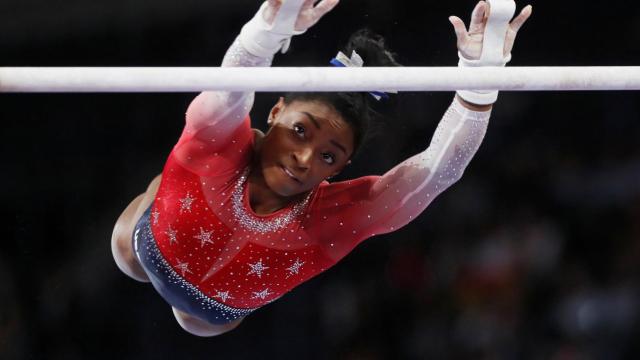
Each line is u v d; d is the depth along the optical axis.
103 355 14.44
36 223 14.75
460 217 15.60
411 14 14.75
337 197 7.30
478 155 16.05
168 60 15.10
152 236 7.25
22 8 14.95
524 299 14.93
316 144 6.69
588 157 16.02
